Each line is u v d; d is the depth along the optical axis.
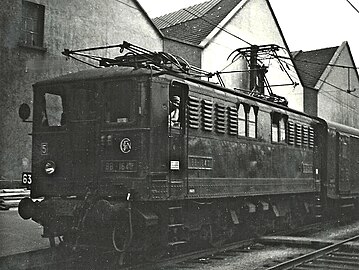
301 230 16.59
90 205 9.35
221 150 11.80
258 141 13.59
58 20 16.86
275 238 13.44
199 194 10.81
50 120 10.54
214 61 24.02
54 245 9.88
